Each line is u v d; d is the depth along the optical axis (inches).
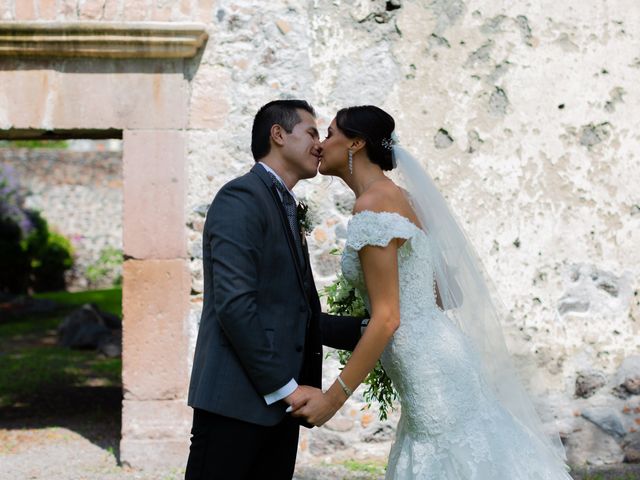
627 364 196.2
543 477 120.9
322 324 130.0
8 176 783.7
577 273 196.7
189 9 191.5
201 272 191.8
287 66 193.8
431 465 118.9
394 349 120.2
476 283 129.2
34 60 188.4
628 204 197.8
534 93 196.5
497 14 196.4
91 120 189.6
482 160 195.8
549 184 196.5
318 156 121.8
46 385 314.7
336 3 194.4
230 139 192.5
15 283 738.2
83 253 789.2
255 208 111.0
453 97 195.6
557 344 195.5
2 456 202.5
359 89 195.0
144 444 188.5
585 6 197.5
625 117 197.9
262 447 116.0
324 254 195.0
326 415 113.5
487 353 128.6
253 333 106.5
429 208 124.7
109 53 187.0
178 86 190.4
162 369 190.2
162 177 190.5
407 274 119.8
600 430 195.2
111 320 462.0
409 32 195.5
